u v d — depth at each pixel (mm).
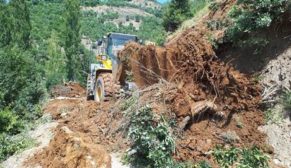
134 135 7895
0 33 29344
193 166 7430
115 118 9672
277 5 8844
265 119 8281
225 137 8086
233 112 8547
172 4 20062
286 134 7836
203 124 8414
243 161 7418
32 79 14930
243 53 9430
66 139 9172
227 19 10188
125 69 10766
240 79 8805
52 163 9016
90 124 10180
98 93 12656
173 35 13930
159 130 7789
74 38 36281
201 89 8906
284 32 9016
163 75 9570
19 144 10781
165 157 7566
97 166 8078
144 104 8836
